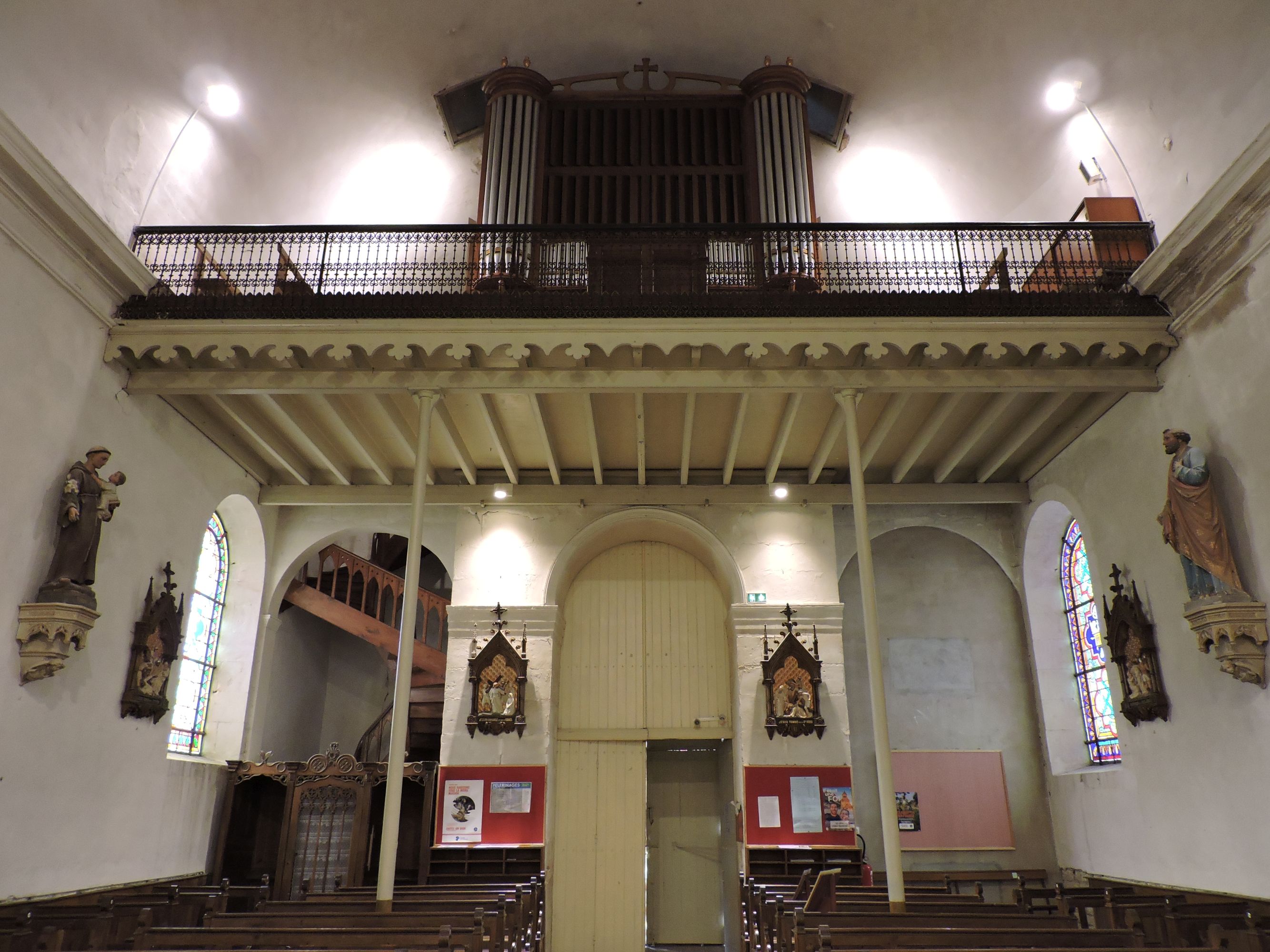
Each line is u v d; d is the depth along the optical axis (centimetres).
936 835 1283
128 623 969
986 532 1389
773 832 1193
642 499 1332
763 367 1005
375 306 971
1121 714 1070
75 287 883
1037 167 1243
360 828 1177
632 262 1155
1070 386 989
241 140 1167
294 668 1532
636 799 1314
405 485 1326
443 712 1245
